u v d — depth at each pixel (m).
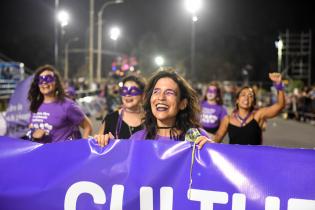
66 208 3.28
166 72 3.61
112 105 18.94
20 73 28.61
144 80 5.06
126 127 4.98
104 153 3.29
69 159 3.33
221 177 3.10
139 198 3.19
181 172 3.17
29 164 3.38
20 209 3.33
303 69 47.78
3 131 7.79
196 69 63.00
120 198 3.22
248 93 6.00
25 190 3.33
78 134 5.65
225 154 3.13
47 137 5.26
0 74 26.92
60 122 5.28
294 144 13.70
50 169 3.35
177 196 3.15
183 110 3.67
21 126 7.88
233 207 3.07
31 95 5.40
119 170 3.24
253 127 6.00
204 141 3.17
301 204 2.97
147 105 3.71
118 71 44.81
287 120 24.64
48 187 3.31
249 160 3.09
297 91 26.16
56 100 5.31
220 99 8.18
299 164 3.02
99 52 37.88
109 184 3.24
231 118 6.18
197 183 3.13
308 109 23.09
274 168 3.04
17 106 7.92
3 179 3.38
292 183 3.00
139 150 3.25
